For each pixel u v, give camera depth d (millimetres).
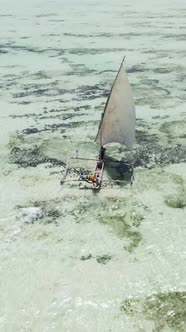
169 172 17469
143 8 65688
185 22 52344
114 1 75625
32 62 34688
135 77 30406
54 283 11773
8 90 27750
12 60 35344
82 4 71562
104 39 43125
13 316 10766
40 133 21266
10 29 49094
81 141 20359
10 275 12070
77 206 15211
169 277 11945
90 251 12984
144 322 10539
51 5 70500
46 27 50062
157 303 11094
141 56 36219
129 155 18953
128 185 16422
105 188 16203
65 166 17969
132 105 15453
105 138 16234
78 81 29562
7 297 11320
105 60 35094
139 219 14445
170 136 20938
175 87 28109
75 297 11312
